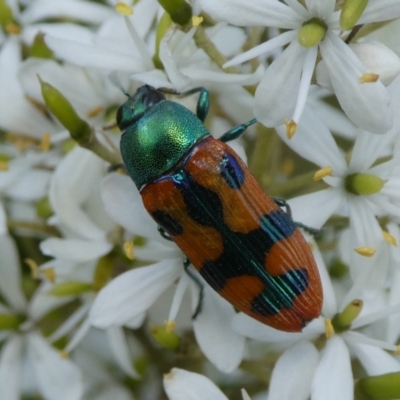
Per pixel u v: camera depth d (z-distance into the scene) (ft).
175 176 0.21
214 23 0.23
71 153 0.24
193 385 0.22
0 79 0.25
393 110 0.22
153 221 0.22
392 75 0.21
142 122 0.22
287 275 0.21
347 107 0.21
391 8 0.21
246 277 0.21
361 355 0.22
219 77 0.22
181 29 0.22
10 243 0.25
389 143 0.22
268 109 0.21
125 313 0.22
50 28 0.26
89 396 0.27
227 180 0.21
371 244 0.22
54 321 0.26
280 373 0.22
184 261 0.22
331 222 0.23
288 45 0.22
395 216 0.23
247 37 0.24
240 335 0.22
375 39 0.22
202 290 0.22
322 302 0.21
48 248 0.23
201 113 0.23
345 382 0.22
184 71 0.22
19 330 0.26
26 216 0.26
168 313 0.24
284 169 0.26
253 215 0.21
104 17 0.26
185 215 0.21
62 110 0.22
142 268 0.23
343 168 0.22
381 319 0.23
